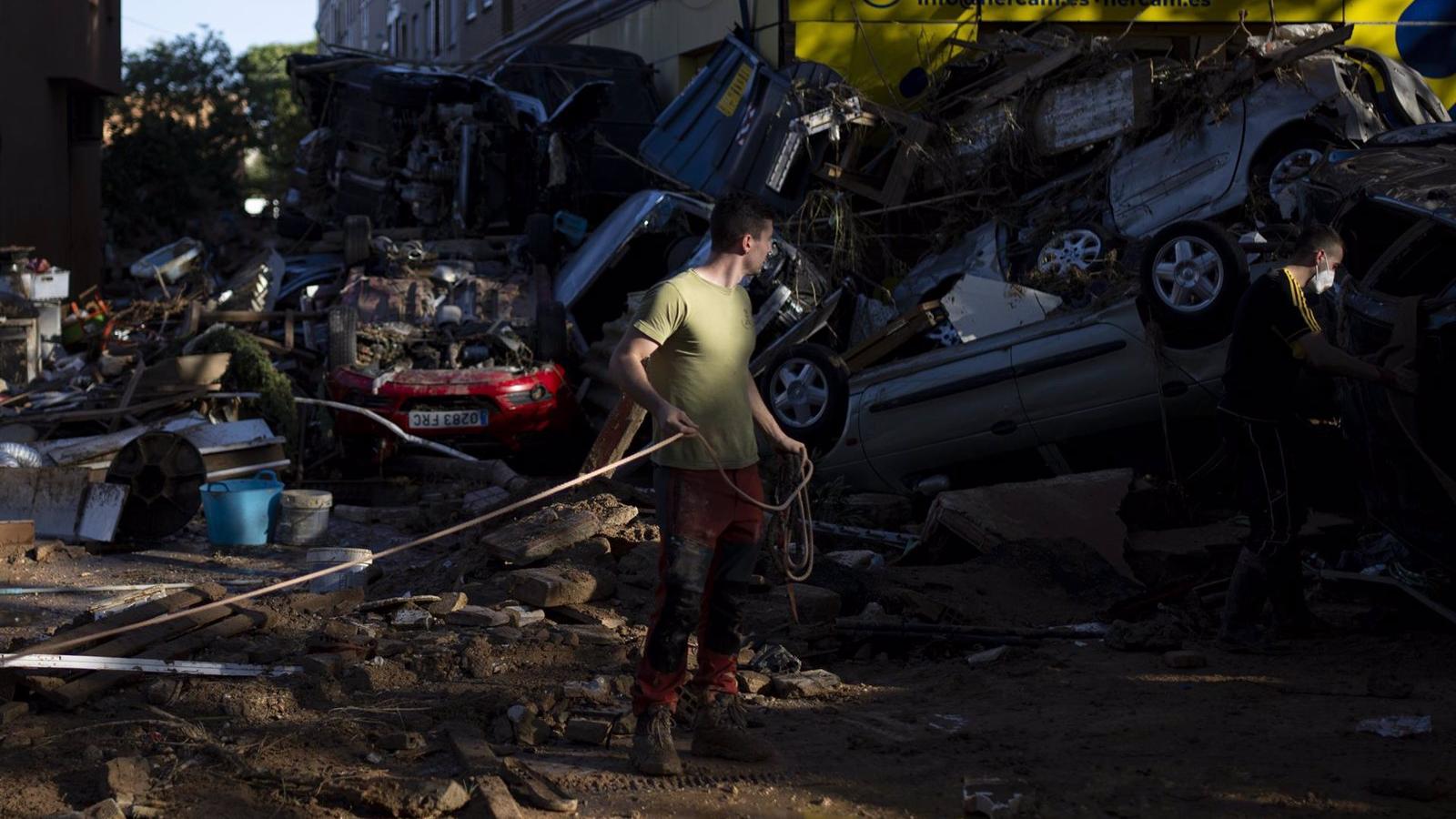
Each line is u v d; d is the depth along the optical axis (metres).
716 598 4.45
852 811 4.01
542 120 15.99
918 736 4.78
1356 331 6.24
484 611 6.35
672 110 14.77
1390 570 6.82
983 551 7.51
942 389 9.66
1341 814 3.94
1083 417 9.16
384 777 4.19
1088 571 7.19
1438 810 3.96
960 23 14.94
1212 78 10.41
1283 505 6.09
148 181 31.28
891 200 12.80
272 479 9.99
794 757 4.54
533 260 14.75
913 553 8.01
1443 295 5.86
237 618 6.05
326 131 18.97
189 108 39.19
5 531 8.64
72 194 24.48
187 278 16.48
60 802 4.00
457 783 4.01
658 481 4.32
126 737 4.57
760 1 15.32
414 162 17.09
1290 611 6.28
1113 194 10.87
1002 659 6.00
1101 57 11.62
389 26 41.91
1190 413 8.81
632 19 20.95
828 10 14.77
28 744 4.58
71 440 10.53
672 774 4.28
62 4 22.41
